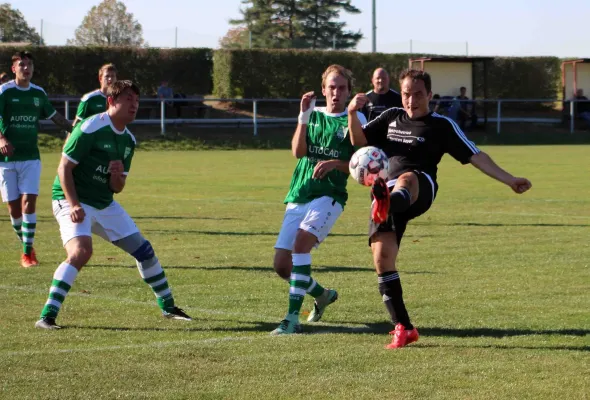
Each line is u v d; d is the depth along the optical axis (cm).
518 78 6181
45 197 2358
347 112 906
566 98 5662
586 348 802
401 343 805
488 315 947
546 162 3512
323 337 852
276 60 5650
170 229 1709
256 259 1348
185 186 2616
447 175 2994
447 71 5291
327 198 920
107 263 1310
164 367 739
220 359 766
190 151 4375
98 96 1412
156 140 4538
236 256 1377
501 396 659
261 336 859
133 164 3488
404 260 1323
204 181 2775
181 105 5069
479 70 6159
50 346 816
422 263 1295
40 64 5128
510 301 1020
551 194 2358
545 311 966
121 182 918
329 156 923
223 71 5600
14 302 1026
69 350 797
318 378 707
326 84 934
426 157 843
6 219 1911
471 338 844
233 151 4384
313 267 1268
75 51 5194
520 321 915
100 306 1004
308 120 924
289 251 930
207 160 3716
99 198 931
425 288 1102
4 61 5072
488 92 6184
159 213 1973
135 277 1193
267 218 1881
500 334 859
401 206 784
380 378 706
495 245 1469
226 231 1680
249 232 1666
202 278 1187
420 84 838
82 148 909
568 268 1245
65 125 1438
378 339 845
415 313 959
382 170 825
